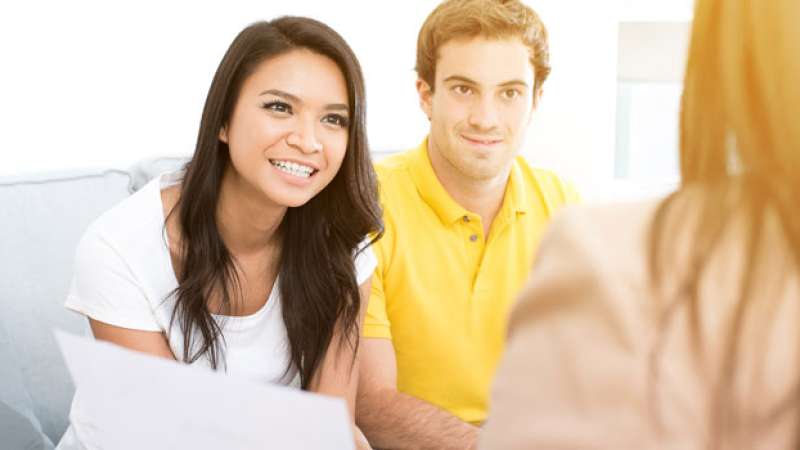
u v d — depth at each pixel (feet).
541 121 7.94
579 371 1.64
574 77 7.84
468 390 5.20
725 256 1.60
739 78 1.52
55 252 5.29
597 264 1.67
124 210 4.55
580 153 7.91
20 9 7.54
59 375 5.21
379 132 8.66
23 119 7.63
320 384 4.84
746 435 1.55
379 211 4.75
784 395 1.54
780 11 1.48
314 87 4.25
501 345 5.24
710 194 1.62
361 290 4.92
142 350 4.47
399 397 4.84
